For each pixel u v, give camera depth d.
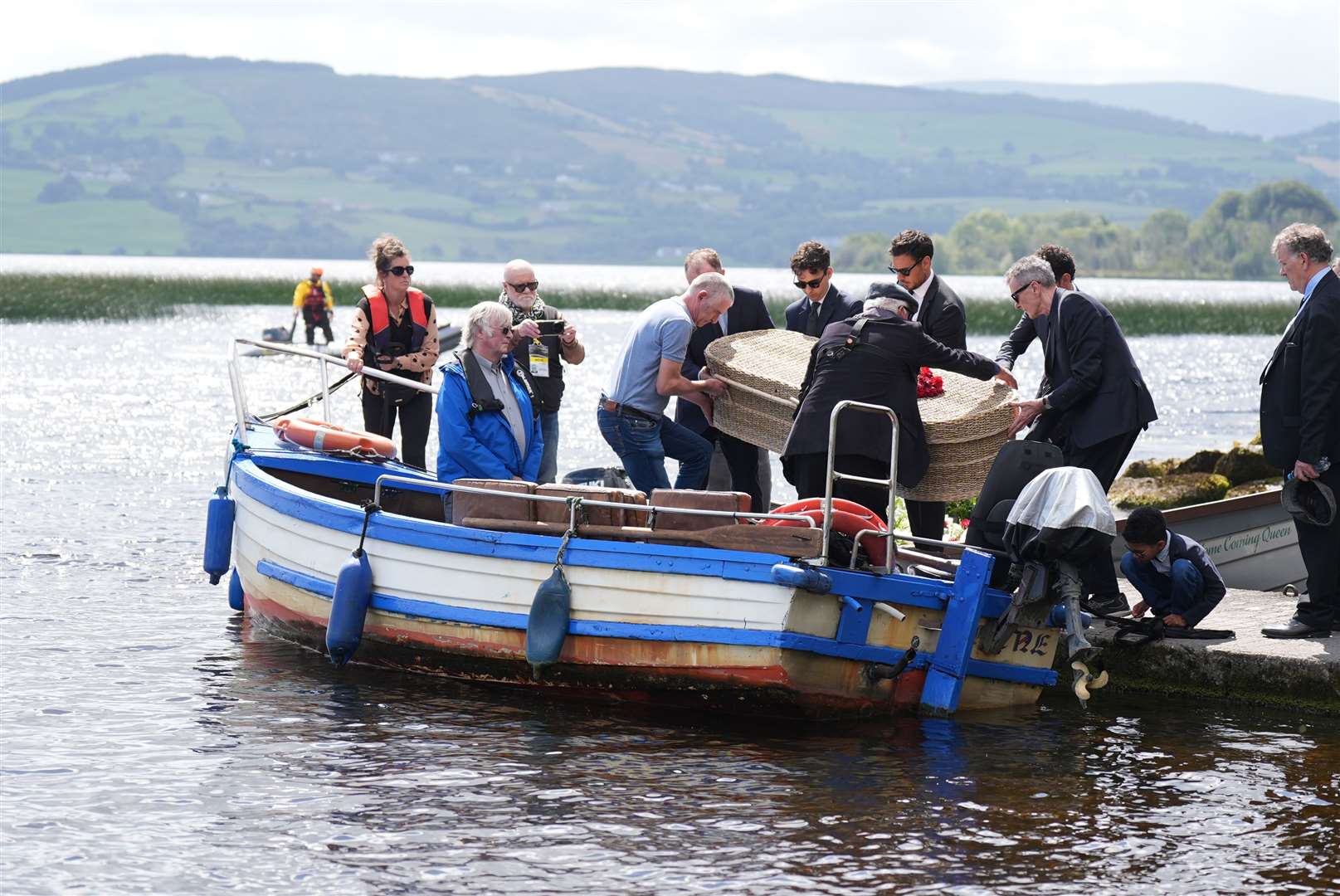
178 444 27.33
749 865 8.06
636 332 13.68
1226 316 87.38
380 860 8.09
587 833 8.51
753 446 14.07
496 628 11.35
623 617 10.79
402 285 15.37
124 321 68.38
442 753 10.01
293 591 12.87
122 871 7.91
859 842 8.44
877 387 11.90
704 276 13.58
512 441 12.77
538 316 15.09
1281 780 9.70
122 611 14.27
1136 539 12.24
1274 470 19.00
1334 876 8.04
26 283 92.25
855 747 10.31
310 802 8.98
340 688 11.75
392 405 15.70
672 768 9.74
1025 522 10.66
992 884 7.88
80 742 10.11
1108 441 12.53
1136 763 10.03
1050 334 12.69
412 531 11.75
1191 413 37.12
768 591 10.23
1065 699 11.98
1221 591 12.24
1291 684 11.52
